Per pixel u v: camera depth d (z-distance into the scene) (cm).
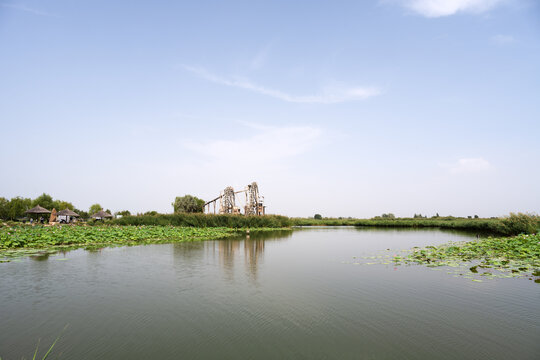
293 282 917
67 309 673
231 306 697
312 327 577
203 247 1752
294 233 3275
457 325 585
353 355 468
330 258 1380
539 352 475
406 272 1062
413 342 513
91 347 494
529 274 989
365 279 958
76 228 2600
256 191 5266
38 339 523
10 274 1002
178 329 567
